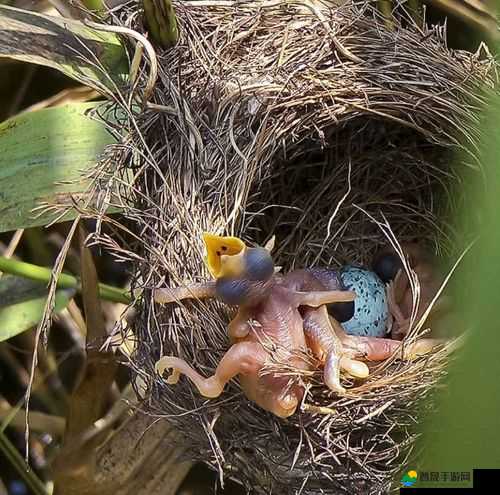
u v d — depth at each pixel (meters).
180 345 0.57
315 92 0.60
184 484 0.66
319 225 0.64
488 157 0.59
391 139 0.63
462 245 0.62
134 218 0.58
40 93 0.68
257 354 0.56
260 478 0.59
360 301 0.61
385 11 0.63
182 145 0.59
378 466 0.58
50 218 0.60
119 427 0.63
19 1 0.65
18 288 0.63
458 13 0.64
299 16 0.61
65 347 0.68
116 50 0.62
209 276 0.57
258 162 0.60
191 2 0.61
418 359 0.58
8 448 0.65
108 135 0.61
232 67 0.60
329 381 0.56
